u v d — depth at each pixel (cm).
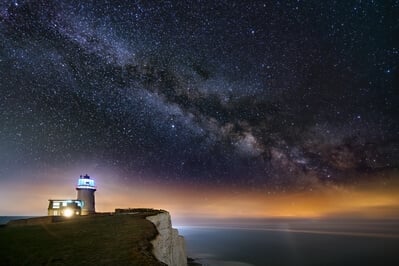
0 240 1988
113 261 1391
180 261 3281
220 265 7075
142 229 2331
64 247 1723
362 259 8544
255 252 9975
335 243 13325
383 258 8662
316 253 9875
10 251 1661
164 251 2058
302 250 10725
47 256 1530
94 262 1390
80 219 3353
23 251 1653
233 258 8419
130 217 3297
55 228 2536
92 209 5588
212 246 12056
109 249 1631
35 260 1469
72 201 5188
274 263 7750
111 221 2956
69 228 2514
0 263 1440
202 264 7088
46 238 2033
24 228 2564
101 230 2339
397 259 8425
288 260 8306
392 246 11756
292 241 14462
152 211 4781
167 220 3450
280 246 12100
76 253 1568
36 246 1770
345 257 8962
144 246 1714
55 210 5022
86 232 2253
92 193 5691
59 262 1414
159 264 1359
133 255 1483
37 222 3306
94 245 1753
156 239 2091
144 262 1368
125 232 2194
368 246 11906
